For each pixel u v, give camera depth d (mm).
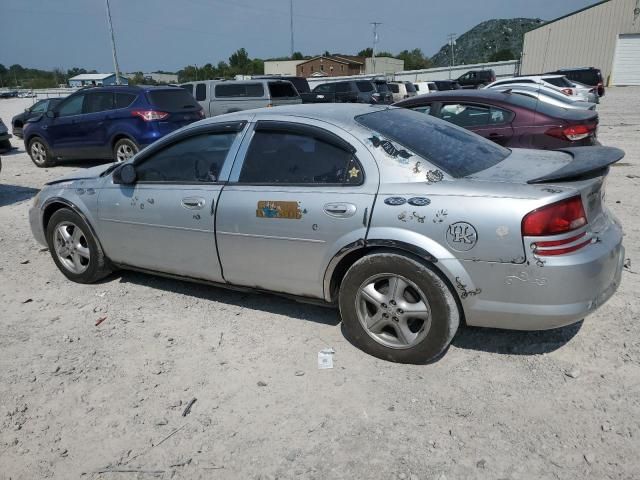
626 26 42281
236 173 3854
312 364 3479
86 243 4816
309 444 2775
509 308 3012
